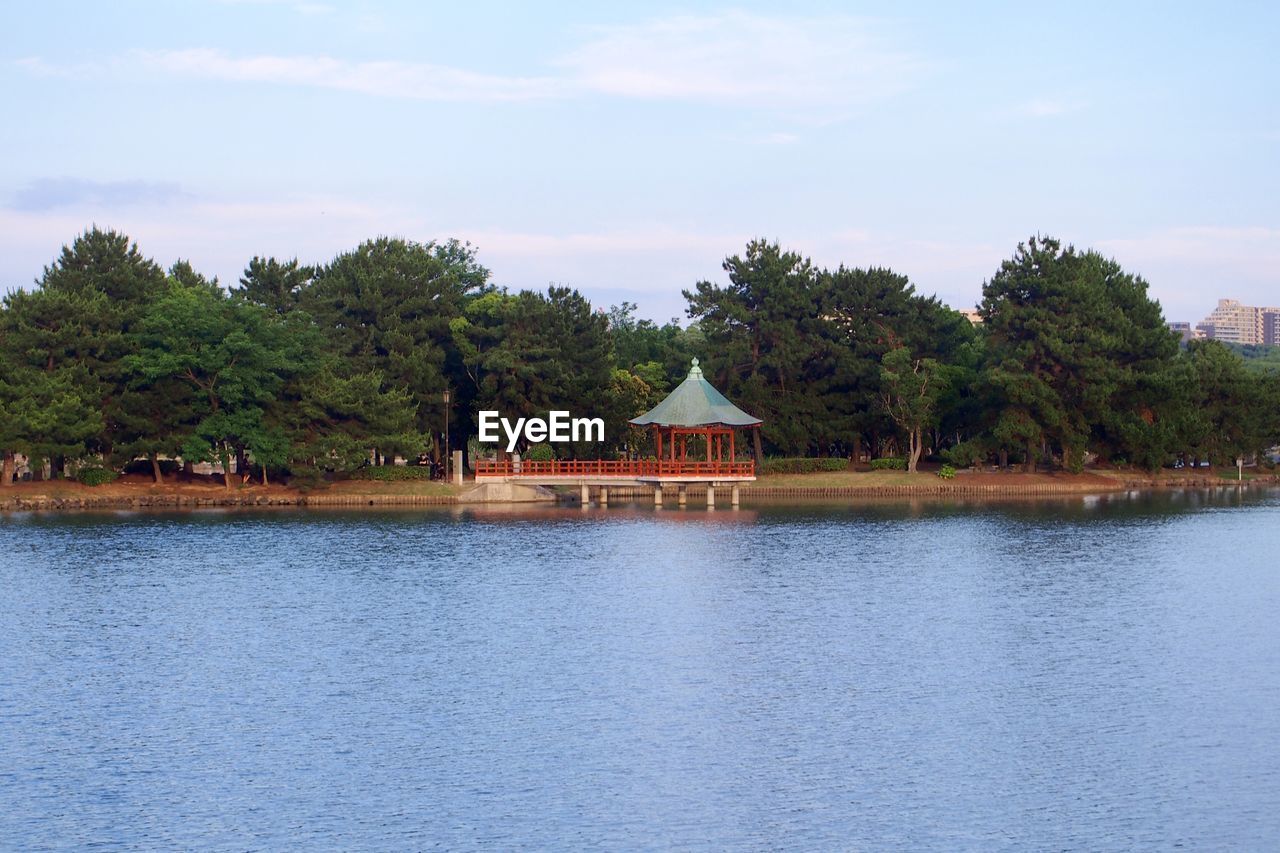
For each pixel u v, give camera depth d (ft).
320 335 483.10
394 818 142.31
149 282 490.08
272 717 178.50
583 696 188.65
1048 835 138.10
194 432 449.48
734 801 147.33
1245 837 137.49
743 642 224.12
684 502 472.03
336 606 258.37
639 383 558.15
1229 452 554.05
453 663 208.74
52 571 302.25
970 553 335.26
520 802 146.92
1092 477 530.68
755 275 543.80
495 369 505.66
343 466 451.53
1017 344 510.17
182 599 265.54
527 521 416.05
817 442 541.75
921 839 137.28
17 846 134.82
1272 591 274.98
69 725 175.11
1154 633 231.30
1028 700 186.50
